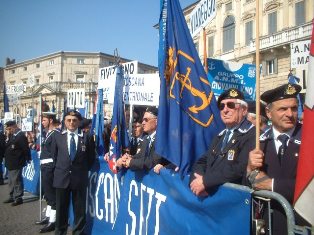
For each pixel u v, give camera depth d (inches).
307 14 920.9
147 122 152.7
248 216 84.9
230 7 1180.5
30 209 277.0
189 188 110.7
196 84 127.4
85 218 192.4
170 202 122.4
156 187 133.3
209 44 1273.4
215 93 205.8
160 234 127.9
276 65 985.5
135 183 151.6
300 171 75.1
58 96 1996.8
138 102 211.8
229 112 108.2
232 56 1164.5
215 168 103.3
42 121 272.7
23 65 2425.0
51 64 2186.3
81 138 192.1
